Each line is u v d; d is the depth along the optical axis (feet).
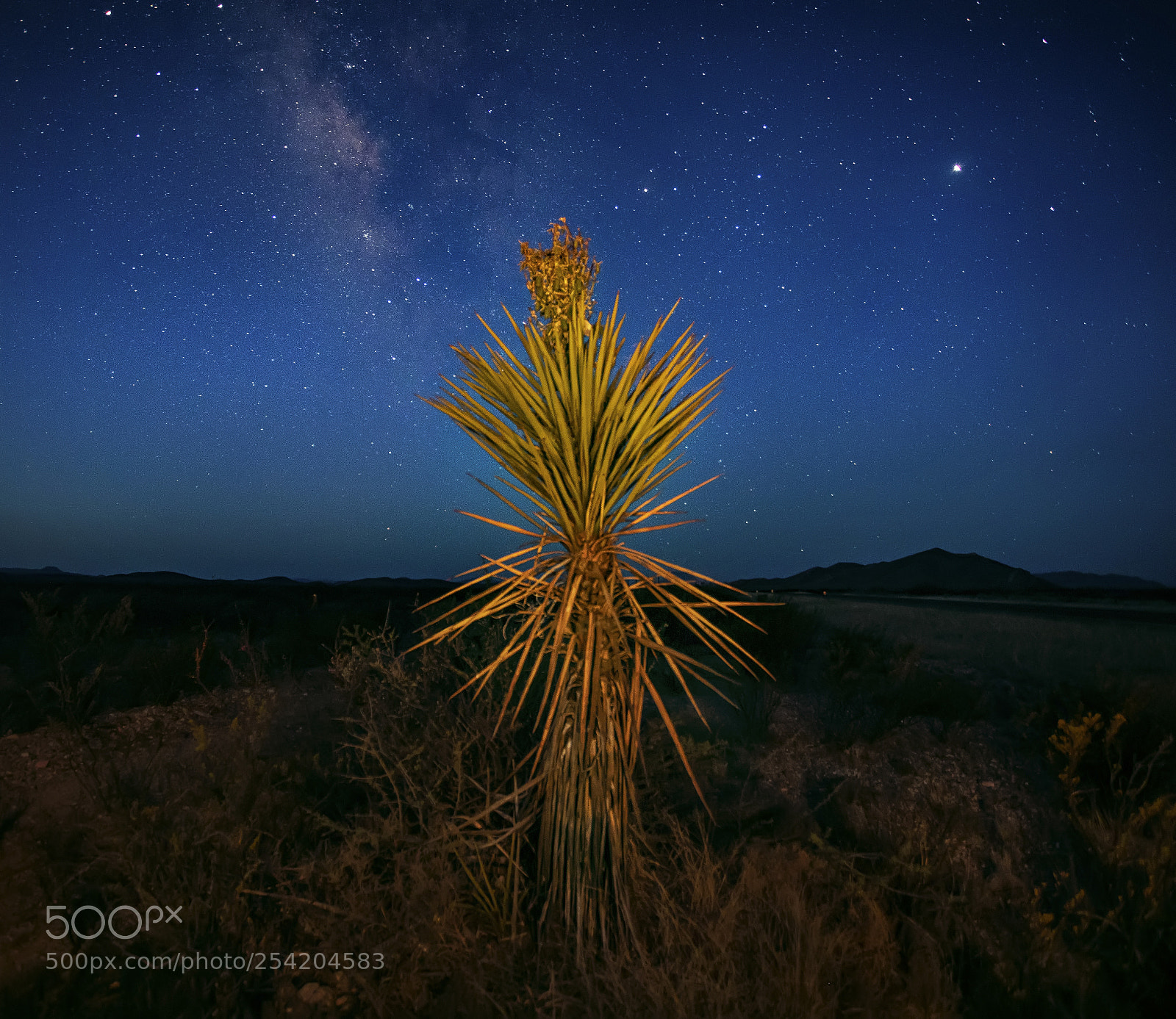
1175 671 27.55
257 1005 9.59
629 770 10.10
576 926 9.91
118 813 12.23
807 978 8.49
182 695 23.97
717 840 13.53
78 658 26.71
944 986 9.36
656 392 9.10
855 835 13.80
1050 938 9.80
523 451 9.23
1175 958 9.59
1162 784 15.76
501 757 13.58
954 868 12.33
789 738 19.90
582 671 10.19
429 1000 9.55
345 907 10.44
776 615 32.50
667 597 9.68
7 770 16.78
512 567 9.31
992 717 22.04
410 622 34.35
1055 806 15.52
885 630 41.47
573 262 9.30
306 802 13.83
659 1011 8.23
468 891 11.10
